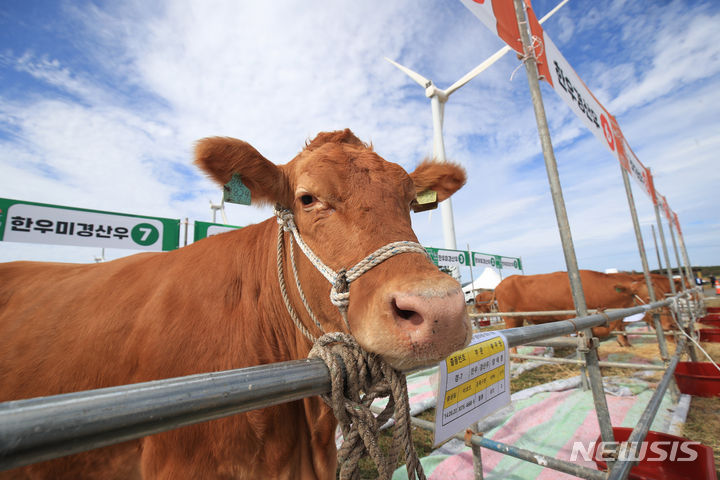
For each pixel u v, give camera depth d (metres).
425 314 1.21
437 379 1.60
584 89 4.43
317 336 1.92
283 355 2.16
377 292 1.35
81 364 2.15
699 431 4.44
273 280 2.15
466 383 1.71
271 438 1.88
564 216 2.66
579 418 4.83
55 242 5.36
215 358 2.02
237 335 2.09
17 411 0.57
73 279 2.66
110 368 2.10
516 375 7.16
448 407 1.60
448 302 1.23
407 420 1.25
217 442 1.82
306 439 2.09
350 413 1.08
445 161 2.92
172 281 2.29
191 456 1.81
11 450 0.56
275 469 1.91
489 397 1.88
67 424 0.60
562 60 3.75
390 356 1.24
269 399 0.89
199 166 1.90
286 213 2.02
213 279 2.26
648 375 6.74
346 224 1.66
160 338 2.04
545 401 5.48
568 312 5.48
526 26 2.95
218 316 2.13
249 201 2.09
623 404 5.32
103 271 2.68
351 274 1.49
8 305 2.62
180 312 2.13
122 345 2.12
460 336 1.26
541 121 2.81
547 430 4.54
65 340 2.25
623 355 8.37
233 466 1.85
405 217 1.77
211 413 0.78
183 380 0.75
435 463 3.82
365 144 2.48
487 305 15.84
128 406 0.66
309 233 1.81
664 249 9.38
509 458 3.88
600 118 4.97
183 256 2.51
